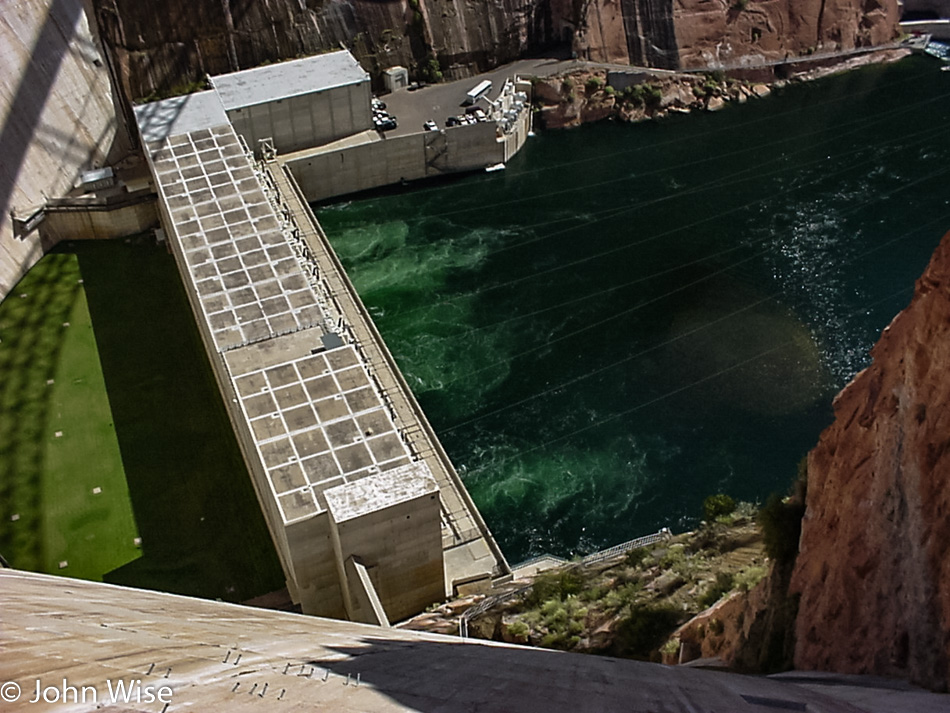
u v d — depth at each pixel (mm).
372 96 132500
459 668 22797
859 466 28516
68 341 96812
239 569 74750
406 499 60094
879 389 28547
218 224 87125
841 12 151000
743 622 36625
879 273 105625
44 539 76688
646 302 103500
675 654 43125
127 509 79375
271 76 120125
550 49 145875
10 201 104562
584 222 117625
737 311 101312
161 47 121938
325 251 101812
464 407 91250
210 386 91250
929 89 146125
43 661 17000
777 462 83938
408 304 104875
